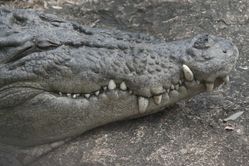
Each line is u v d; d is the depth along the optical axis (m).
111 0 7.52
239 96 5.52
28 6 7.78
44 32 5.02
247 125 5.16
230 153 4.87
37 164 5.18
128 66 4.88
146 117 5.25
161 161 4.84
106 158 4.94
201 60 4.82
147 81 4.84
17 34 4.93
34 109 4.90
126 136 5.11
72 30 5.20
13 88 4.86
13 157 5.21
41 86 4.87
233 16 6.86
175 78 4.88
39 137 5.05
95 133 5.18
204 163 4.79
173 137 5.04
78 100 4.93
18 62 4.86
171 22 6.95
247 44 6.33
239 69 5.94
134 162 4.86
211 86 4.89
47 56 4.86
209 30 6.67
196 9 7.06
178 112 5.28
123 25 7.11
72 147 5.11
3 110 4.92
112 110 5.01
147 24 7.04
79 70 4.86
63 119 4.97
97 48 4.99
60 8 7.62
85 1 7.64
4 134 5.05
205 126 5.14
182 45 5.00
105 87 4.93
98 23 7.22
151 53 4.95
